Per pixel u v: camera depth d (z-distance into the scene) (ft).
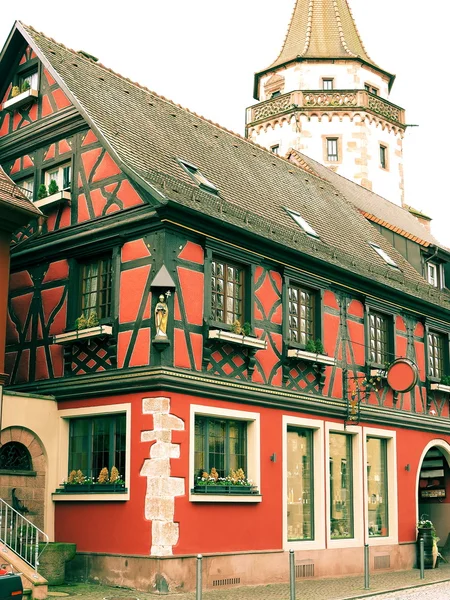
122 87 59.57
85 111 50.24
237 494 46.96
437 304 69.77
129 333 45.83
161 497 42.50
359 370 60.18
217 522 45.60
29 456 47.44
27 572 38.86
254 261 51.21
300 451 54.24
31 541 41.45
